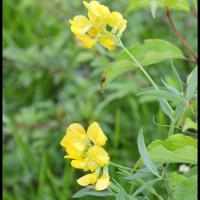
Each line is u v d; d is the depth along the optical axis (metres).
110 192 0.38
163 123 0.76
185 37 0.83
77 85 0.86
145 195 0.38
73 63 0.87
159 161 0.35
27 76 0.88
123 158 0.79
